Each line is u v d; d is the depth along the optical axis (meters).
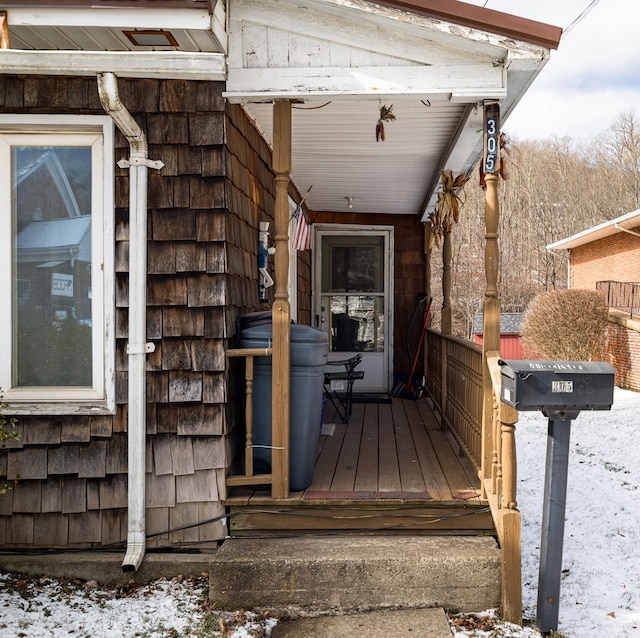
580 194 32.19
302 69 3.28
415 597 3.06
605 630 3.07
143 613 2.98
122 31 3.03
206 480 3.35
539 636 2.91
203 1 2.88
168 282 3.34
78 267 3.37
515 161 33.66
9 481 3.36
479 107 3.57
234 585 3.03
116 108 2.90
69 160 3.37
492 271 3.37
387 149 4.95
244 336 3.50
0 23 2.94
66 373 3.39
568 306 14.82
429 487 3.54
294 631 2.87
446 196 5.08
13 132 3.34
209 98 3.32
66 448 3.36
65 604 3.06
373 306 7.75
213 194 3.33
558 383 2.80
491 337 3.38
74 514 3.36
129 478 3.28
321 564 3.04
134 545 3.27
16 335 3.38
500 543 3.08
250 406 3.40
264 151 4.68
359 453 4.42
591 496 5.57
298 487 3.48
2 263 3.36
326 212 7.64
